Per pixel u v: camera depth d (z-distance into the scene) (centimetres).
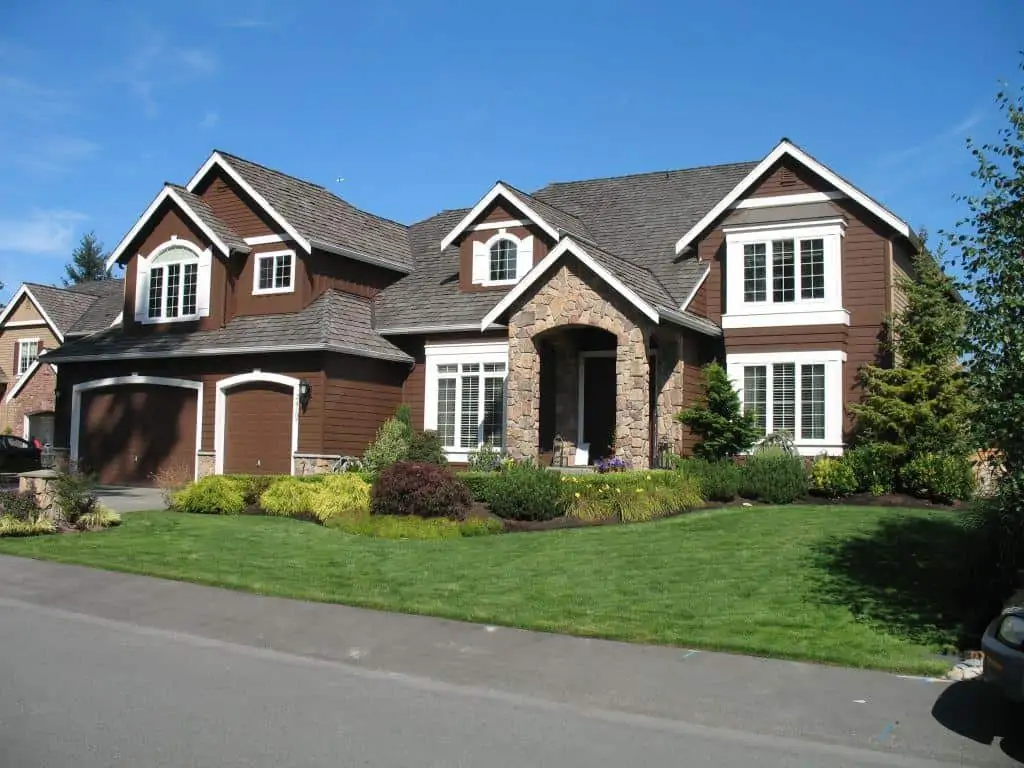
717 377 1923
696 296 2145
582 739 649
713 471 1819
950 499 1714
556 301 1986
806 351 2056
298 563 1291
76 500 1585
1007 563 986
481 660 859
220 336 2439
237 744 614
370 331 2412
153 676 789
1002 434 841
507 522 1587
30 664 816
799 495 1822
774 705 731
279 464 2298
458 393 2330
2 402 3709
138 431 2569
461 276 2447
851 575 1142
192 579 1192
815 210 2089
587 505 1616
